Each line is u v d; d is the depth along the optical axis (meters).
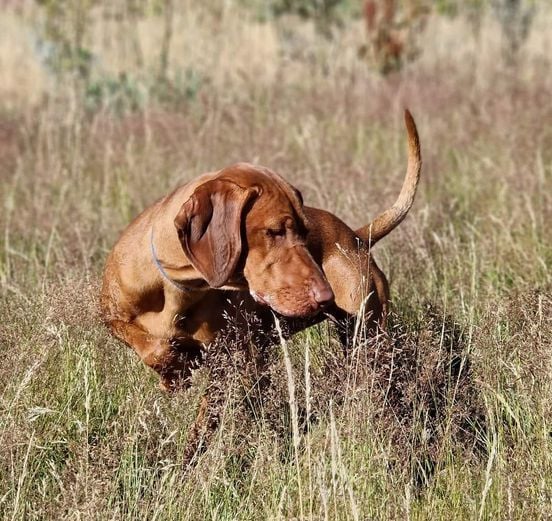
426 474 6.52
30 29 20.67
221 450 6.20
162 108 16.34
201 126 14.87
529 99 15.08
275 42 21.91
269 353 7.05
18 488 5.80
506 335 7.11
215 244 5.96
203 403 6.75
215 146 13.48
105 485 5.79
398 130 14.65
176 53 20.70
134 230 6.69
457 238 9.55
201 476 6.02
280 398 6.46
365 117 15.44
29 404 6.61
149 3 20.61
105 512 5.61
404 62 20.28
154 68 19.12
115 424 6.45
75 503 5.55
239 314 6.69
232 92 16.98
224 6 21.44
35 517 5.78
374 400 6.33
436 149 13.58
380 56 20.45
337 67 18.86
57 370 7.04
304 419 6.67
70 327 7.12
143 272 6.52
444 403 6.85
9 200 11.71
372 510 5.87
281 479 6.11
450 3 24.06
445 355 6.93
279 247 6.06
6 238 9.90
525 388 6.74
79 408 6.89
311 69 19.56
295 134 13.59
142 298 6.61
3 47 21.70
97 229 10.45
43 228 10.64
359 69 19.31
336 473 5.89
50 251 9.84
